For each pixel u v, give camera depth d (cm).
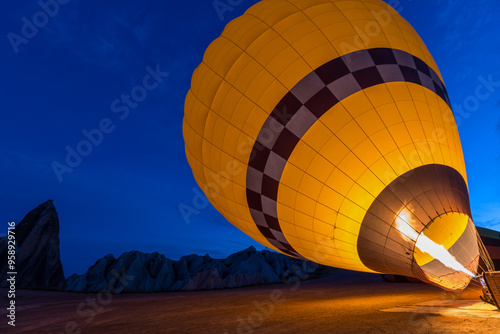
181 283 3266
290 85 843
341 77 830
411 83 871
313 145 815
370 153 799
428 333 480
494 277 639
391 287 1692
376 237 813
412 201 786
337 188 816
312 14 917
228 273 3484
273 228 981
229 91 904
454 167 876
